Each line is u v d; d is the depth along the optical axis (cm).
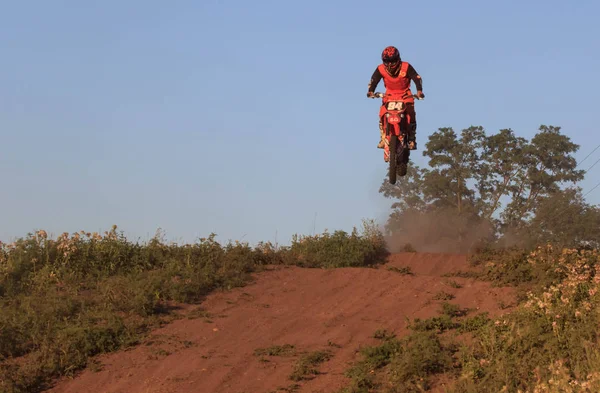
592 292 1243
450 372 1136
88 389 1224
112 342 1375
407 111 1191
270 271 1845
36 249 1788
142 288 1599
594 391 946
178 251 1889
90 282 1673
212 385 1198
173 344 1372
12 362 1305
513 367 1085
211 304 1591
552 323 1172
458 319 1379
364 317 1461
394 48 1171
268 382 1199
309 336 1385
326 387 1158
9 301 1555
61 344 1347
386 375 1162
